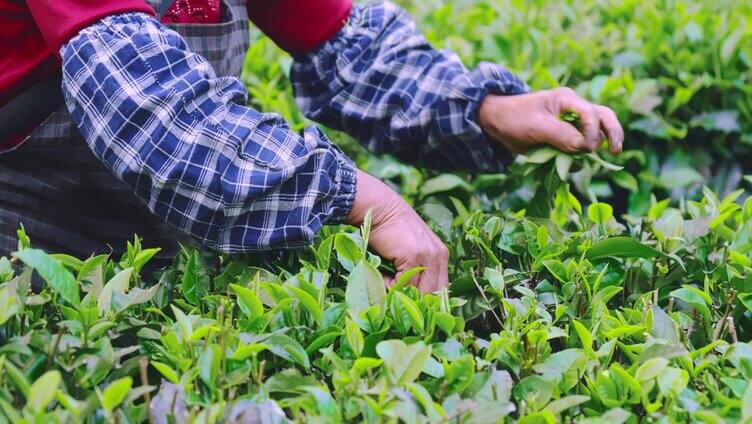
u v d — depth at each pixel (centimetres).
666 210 177
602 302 135
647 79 243
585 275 149
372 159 234
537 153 170
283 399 113
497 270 146
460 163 179
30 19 143
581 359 121
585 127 165
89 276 135
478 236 160
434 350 121
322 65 179
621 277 154
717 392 116
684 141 244
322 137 144
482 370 122
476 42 272
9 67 145
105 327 116
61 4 135
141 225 164
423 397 106
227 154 133
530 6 291
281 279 143
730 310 141
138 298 123
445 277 148
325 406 106
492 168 179
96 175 156
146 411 110
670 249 158
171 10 158
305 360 118
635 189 222
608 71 252
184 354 118
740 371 121
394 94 175
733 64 241
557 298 145
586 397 112
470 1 311
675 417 112
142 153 132
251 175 133
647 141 238
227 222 135
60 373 110
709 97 244
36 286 151
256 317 124
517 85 174
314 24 176
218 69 163
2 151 150
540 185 176
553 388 116
